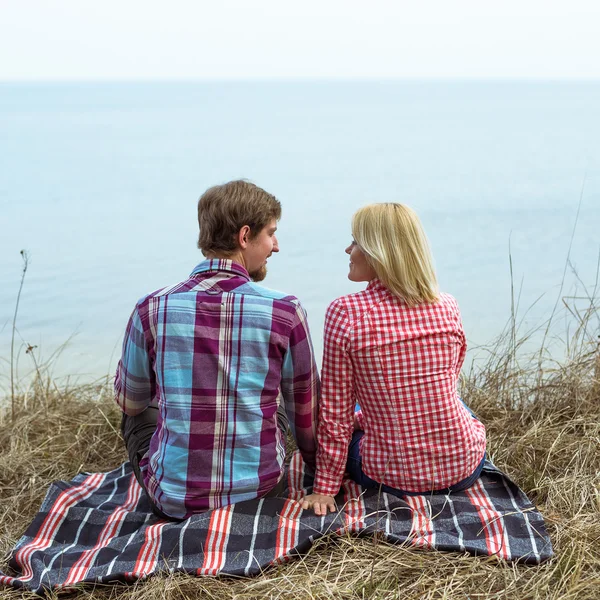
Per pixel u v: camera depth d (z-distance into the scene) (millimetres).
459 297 12930
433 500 2488
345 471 2689
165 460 2355
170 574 2158
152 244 21859
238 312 2305
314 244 20609
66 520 2531
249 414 2330
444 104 165250
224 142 69375
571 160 45312
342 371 2430
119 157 53719
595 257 16516
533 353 3830
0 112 157125
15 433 3408
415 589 2102
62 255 19641
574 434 3125
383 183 36375
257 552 2248
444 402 2430
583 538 2301
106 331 11000
